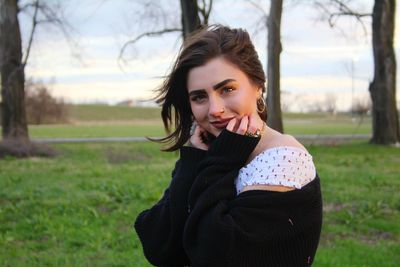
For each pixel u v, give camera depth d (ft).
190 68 5.19
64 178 40.42
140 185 35.19
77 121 210.38
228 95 5.08
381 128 73.46
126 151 63.57
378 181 37.35
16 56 66.18
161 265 5.66
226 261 4.58
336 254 19.81
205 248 4.66
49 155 60.13
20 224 25.21
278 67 62.23
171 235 5.39
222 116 5.06
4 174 43.04
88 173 43.16
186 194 5.32
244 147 4.99
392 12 72.79
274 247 4.65
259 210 4.66
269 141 5.11
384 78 72.95
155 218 5.70
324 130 127.13
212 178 4.98
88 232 23.56
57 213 27.73
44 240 22.79
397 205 28.91
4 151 58.29
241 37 5.18
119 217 26.63
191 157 5.45
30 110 201.26
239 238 4.57
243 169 4.99
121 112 242.17
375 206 28.14
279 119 62.28
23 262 19.47
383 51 72.59
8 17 65.57
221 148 5.04
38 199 31.14
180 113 5.92
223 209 4.76
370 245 21.53
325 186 35.22
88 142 86.07
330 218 26.35
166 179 38.78
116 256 19.90
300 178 4.84
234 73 5.05
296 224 4.68
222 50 5.08
